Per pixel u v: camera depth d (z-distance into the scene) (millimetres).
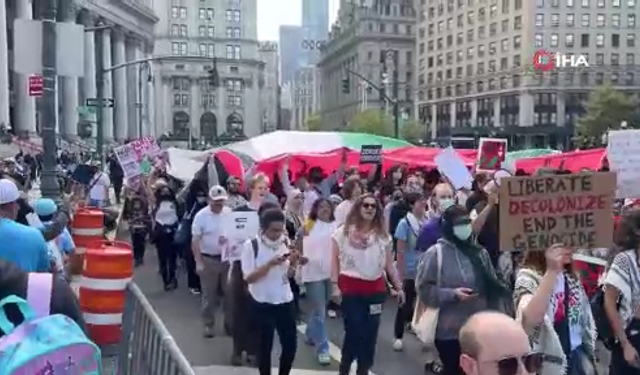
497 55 97750
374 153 15672
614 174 4258
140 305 4871
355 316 6457
